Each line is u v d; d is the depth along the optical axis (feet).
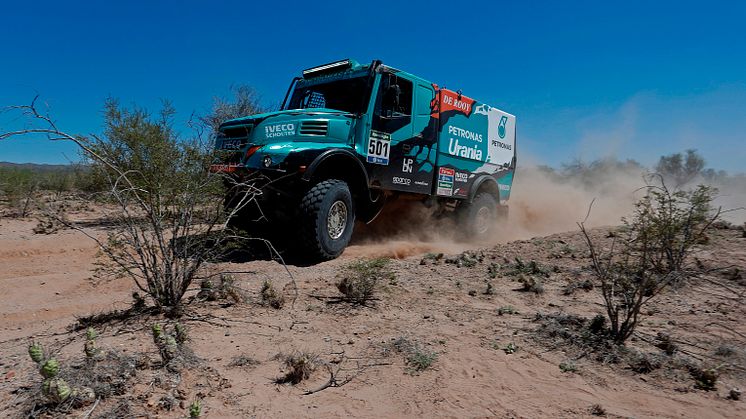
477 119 28.12
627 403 7.86
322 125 19.75
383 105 21.75
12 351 9.09
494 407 7.61
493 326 11.55
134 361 7.98
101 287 15.24
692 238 11.96
